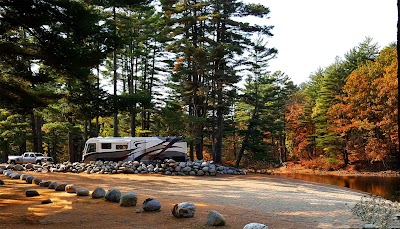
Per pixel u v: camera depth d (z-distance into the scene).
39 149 35.47
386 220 7.87
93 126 45.97
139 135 37.53
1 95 13.61
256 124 32.84
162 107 34.03
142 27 31.56
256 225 6.30
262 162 41.19
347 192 16.02
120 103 16.67
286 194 13.56
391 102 33.22
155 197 11.65
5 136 37.53
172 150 25.27
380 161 37.72
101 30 12.35
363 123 35.19
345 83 40.81
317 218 8.22
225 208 9.43
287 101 57.66
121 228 7.10
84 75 13.20
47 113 29.52
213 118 30.70
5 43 12.72
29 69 14.63
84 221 7.76
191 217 8.05
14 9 11.43
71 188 12.05
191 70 27.95
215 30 28.56
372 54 43.47
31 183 15.14
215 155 28.98
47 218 8.10
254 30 28.53
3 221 7.83
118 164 23.05
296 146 49.31
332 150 41.31
